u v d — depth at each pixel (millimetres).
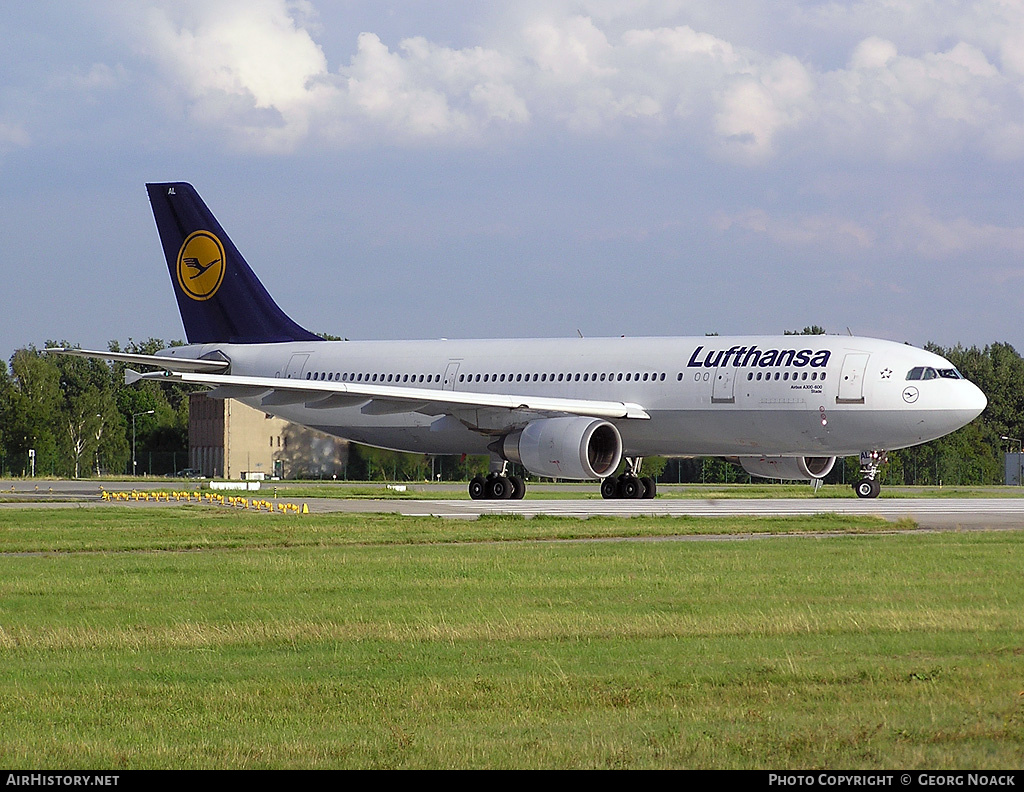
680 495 165750
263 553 80375
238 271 168250
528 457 135625
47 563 74375
